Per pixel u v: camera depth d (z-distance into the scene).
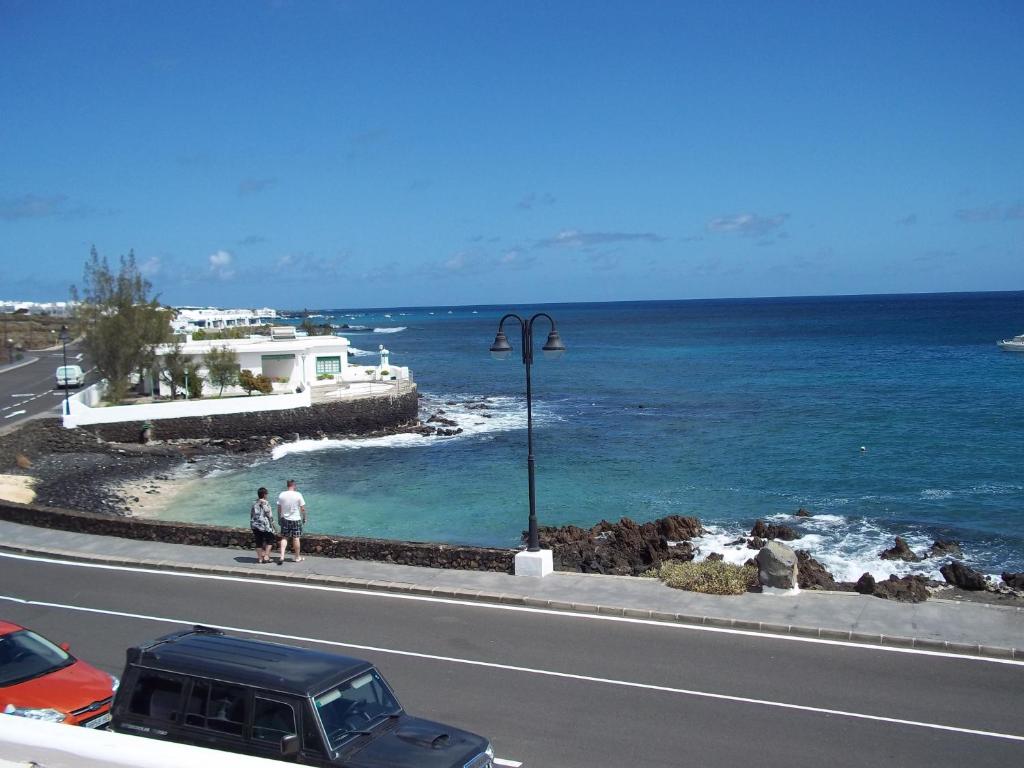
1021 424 51.88
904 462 42.12
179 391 53.56
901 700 12.40
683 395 72.12
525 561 18.69
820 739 11.17
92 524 23.16
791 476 40.00
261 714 8.27
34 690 10.24
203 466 43.62
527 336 18.88
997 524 31.20
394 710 8.86
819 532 30.66
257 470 42.75
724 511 34.03
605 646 14.75
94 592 18.28
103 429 45.97
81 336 54.00
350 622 16.19
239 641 9.50
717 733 11.38
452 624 16.02
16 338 102.44
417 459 45.53
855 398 66.38
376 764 7.89
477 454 46.84
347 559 20.39
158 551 21.36
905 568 26.42
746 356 112.31
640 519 33.22
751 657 14.16
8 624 11.41
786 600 16.77
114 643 15.03
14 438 41.16
